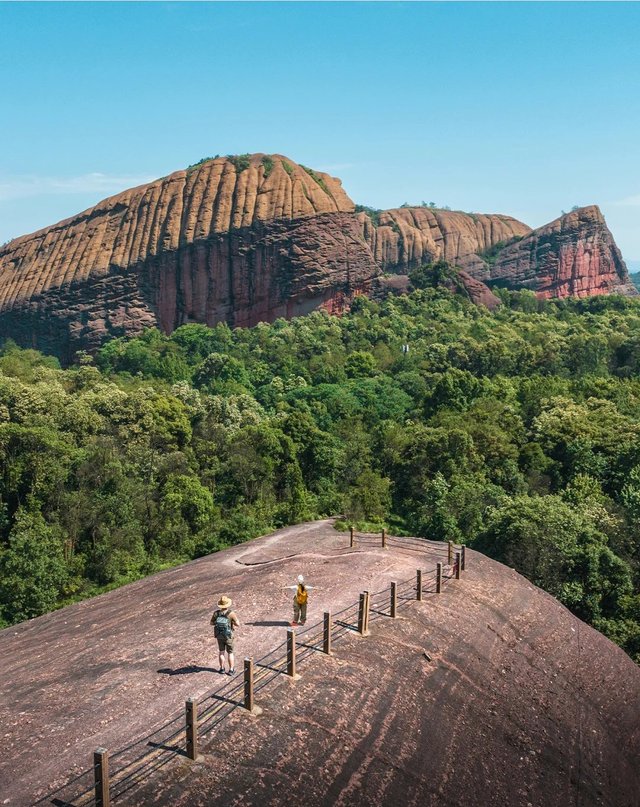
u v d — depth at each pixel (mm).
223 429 72750
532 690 23859
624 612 40469
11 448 54062
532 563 42969
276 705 17969
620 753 23156
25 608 41438
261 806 14820
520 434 73188
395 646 22672
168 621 24406
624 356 110750
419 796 16891
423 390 98938
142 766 15164
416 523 56250
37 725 17000
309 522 47688
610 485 61594
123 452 61750
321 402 92750
